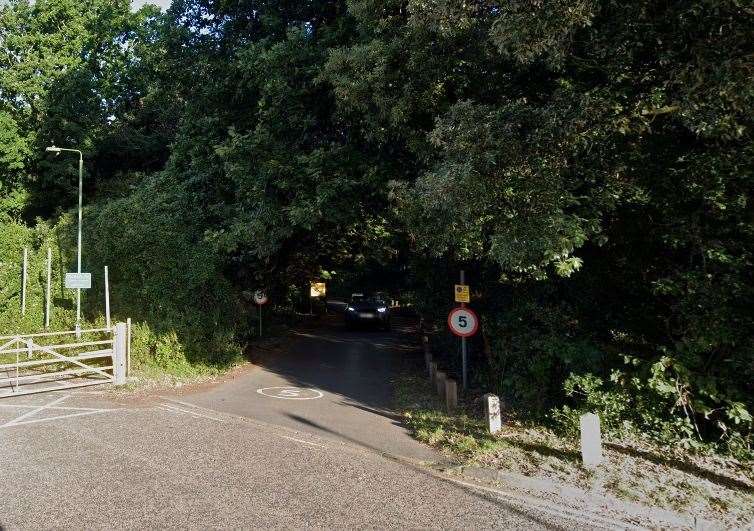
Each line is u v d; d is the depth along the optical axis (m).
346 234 18.61
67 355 12.05
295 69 10.21
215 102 13.23
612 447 6.50
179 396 9.39
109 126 24.12
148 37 24.31
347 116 9.71
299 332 22.72
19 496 4.79
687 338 6.50
